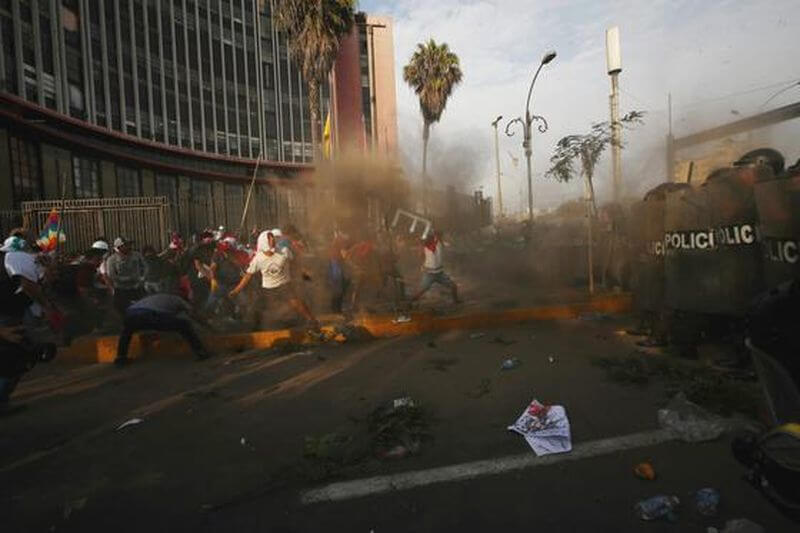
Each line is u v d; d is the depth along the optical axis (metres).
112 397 5.31
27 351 4.98
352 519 2.89
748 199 4.90
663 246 6.12
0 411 4.91
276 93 38.19
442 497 3.07
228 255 9.11
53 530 2.92
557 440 3.70
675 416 3.83
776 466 1.74
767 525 2.64
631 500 2.93
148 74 29.53
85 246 13.13
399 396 4.89
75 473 3.62
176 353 6.97
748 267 4.95
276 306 8.98
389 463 3.54
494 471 3.35
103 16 26.36
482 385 5.05
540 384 5.01
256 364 6.31
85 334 7.86
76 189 23.28
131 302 8.12
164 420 4.57
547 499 2.99
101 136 24.67
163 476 3.51
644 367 5.23
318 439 3.93
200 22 33.50
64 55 23.64
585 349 6.24
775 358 1.92
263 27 37.69
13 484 3.50
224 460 3.72
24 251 5.24
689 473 3.19
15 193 19.28
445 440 3.87
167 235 13.58
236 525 2.89
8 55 20.52
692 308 5.50
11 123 18.98
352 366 6.01
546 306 8.44
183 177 31.22
